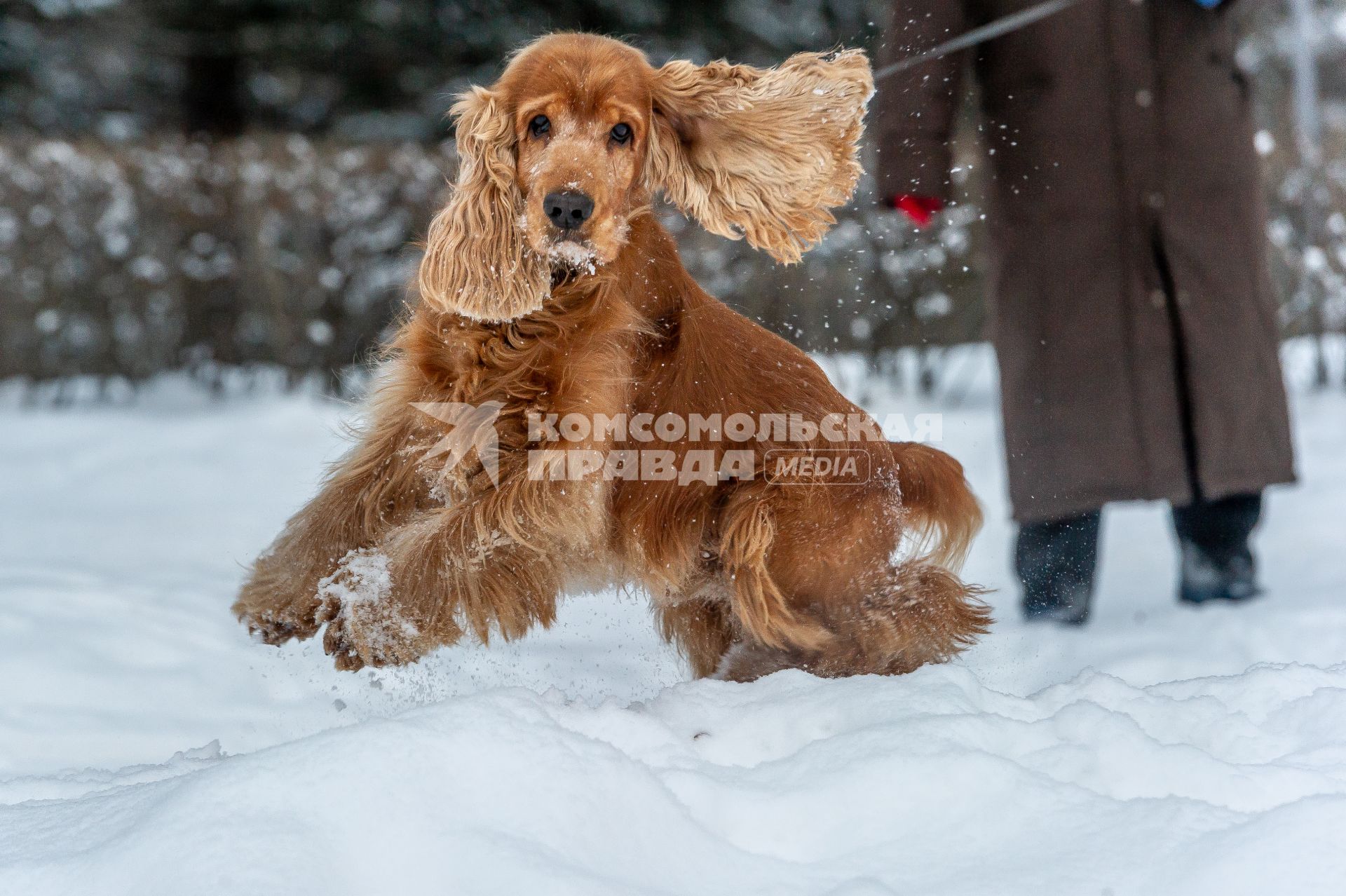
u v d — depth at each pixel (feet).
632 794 7.07
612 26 57.57
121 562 19.12
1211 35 16.96
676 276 11.08
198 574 17.85
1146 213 16.72
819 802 7.41
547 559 10.07
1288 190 32.32
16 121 64.39
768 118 11.09
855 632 11.18
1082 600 16.87
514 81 10.23
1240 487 16.58
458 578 9.74
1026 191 17.11
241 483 26.91
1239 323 16.72
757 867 6.88
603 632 14.71
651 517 10.63
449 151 36.96
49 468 29.14
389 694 11.65
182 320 38.37
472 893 6.16
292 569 10.42
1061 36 16.79
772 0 58.23
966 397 32.91
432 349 10.36
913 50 16.66
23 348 37.93
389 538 10.17
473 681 12.21
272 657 13.05
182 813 6.55
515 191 10.07
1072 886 6.53
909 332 31.99
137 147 38.60
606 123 10.05
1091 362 16.80
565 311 10.09
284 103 62.80
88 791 8.49
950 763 7.53
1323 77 53.78
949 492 11.99
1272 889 6.32
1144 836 6.89
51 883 6.38
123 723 11.04
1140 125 16.67
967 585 11.78
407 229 36.63
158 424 34.17
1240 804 7.54
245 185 37.29
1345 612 15.48
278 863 6.14
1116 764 7.86
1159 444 16.66
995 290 17.48
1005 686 12.77
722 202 11.30
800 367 11.41
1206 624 15.74
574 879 6.24
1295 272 33.04
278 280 36.88
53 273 37.96
